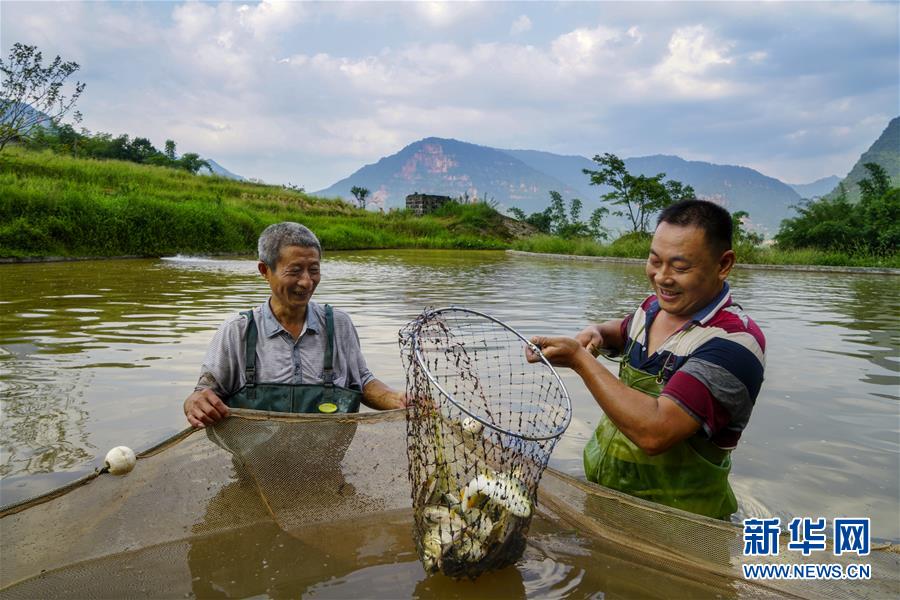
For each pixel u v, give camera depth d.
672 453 2.66
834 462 3.76
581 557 2.53
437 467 2.43
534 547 2.61
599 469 2.96
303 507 2.77
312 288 3.41
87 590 2.20
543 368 5.57
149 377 5.21
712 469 2.63
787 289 15.63
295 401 3.37
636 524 2.57
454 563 2.16
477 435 2.61
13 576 2.21
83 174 31.27
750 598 2.25
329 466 2.99
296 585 2.27
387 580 2.32
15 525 2.41
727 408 2.42
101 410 4.36
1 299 9.73
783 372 6.01
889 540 2.76
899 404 4.95
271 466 2.91
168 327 7.50
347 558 2.48
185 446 2.92
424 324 2.71
